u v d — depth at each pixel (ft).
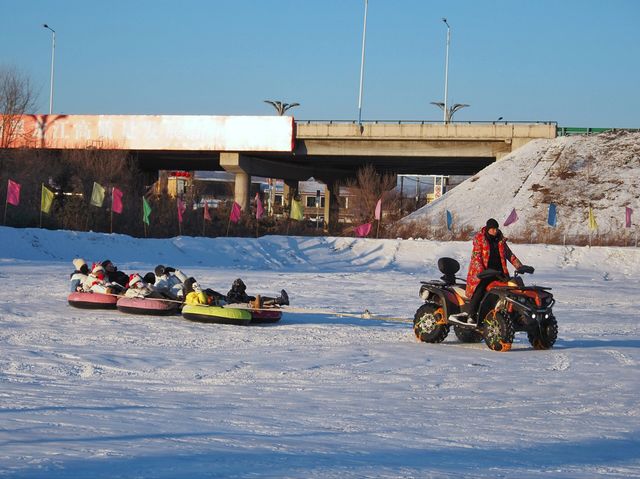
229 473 29.96
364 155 377.71
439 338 80.53
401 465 32.96
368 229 274.57
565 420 45.14
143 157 419.95
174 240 239.50
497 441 39.19
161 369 61.77
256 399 50.42
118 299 98.07
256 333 84.89
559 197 346.13
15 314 94.89
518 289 76.07
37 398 48.26
